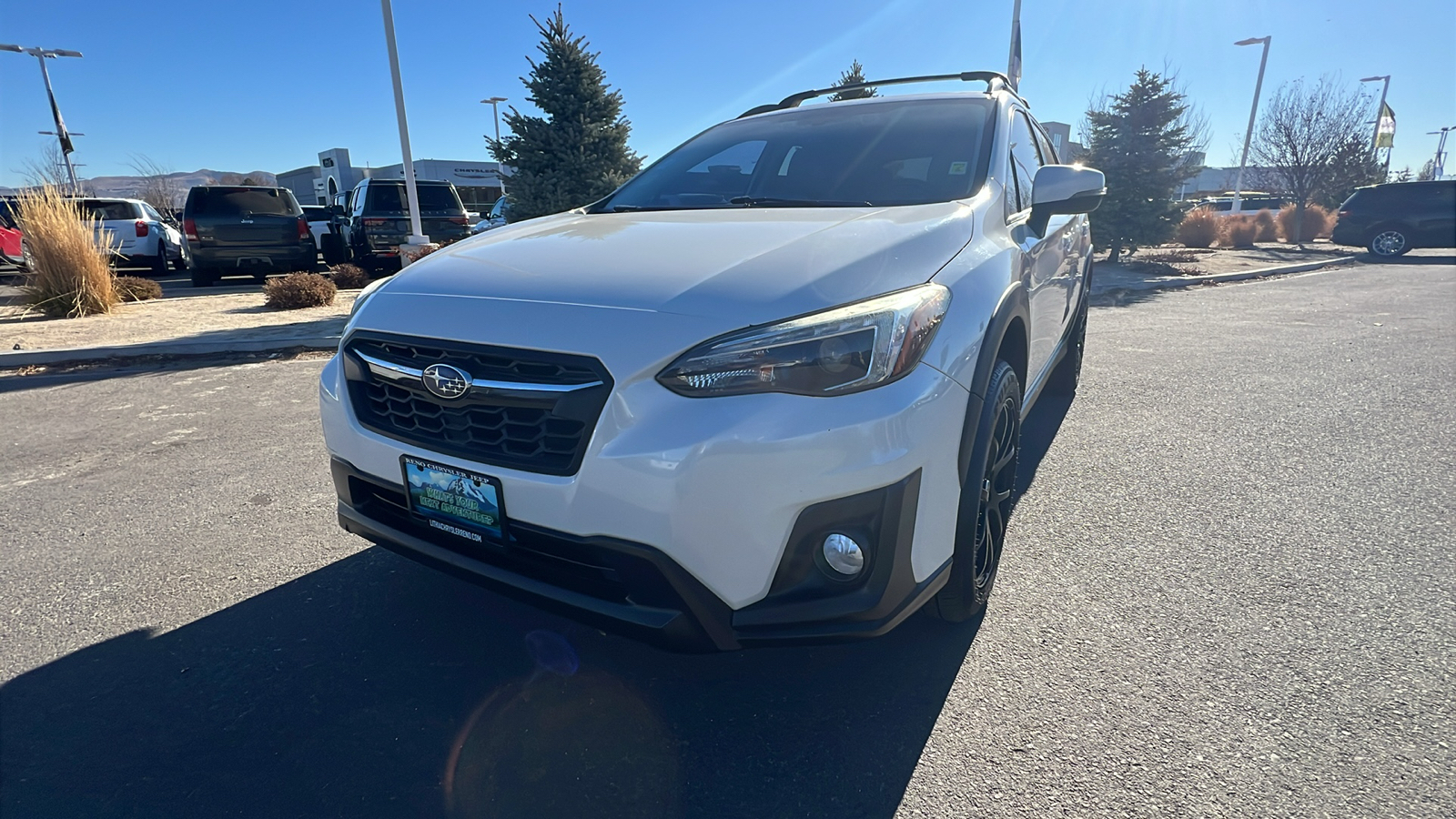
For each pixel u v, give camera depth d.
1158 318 8.99
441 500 2.02
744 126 3.55
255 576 2.86
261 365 6.55
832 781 1.84
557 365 1.78
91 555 3.04
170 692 2.21
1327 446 4.13
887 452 1.75
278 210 13.76
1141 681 2.16
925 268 2.04
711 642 1.79
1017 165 3.17
